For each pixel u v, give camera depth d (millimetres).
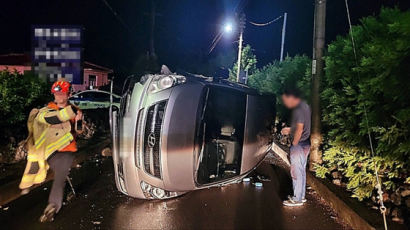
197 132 6461
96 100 26594
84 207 6531
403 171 6082
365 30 7672
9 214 6082
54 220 5859
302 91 6691
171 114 6379
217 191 7773
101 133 15562
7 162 8578
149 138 6379
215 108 7930
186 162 6305
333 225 5891
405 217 5383
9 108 8891
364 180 6512
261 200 7191
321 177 8055
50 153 5602
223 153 7773
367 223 5230
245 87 8812
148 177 6367
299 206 6832
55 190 5648
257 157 7812
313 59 8953
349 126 7285
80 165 10195
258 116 7895
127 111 6699
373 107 6523
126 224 5766
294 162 6707
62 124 5699
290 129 6785
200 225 5785
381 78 5977
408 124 5695
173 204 6812
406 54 5688
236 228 5688
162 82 6660
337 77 8352
